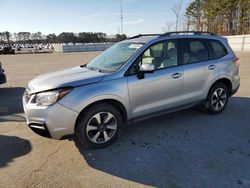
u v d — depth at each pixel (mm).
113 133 4129
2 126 5109
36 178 3256
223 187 3023
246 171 3352
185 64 4836
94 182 3160
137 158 3732
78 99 3691
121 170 3426
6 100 7281
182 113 5668
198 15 54750
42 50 57156
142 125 5008
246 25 47688
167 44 4672
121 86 4020
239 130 4727
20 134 4664
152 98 4402
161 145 4141
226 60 5453
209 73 5148
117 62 4352
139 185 3092
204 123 5082
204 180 3164
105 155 3844
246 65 14867
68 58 26266
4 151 4000
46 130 3654
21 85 9742
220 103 5578
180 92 4766
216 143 4191
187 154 3828
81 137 3873
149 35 4984
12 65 18594
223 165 3504
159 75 4418
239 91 7859
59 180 3209
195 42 5078
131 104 4188
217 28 52812
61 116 3637
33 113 3686
